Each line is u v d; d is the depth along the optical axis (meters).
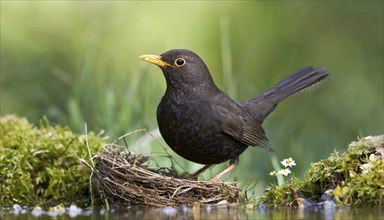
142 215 9.62
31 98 17.83
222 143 11.73
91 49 15.17
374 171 9.66
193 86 11.60
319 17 19.73
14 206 11.07
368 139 10.41
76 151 12.00
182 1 20.53
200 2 20.62
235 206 10.21
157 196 10.55
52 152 11.92
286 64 19.73
